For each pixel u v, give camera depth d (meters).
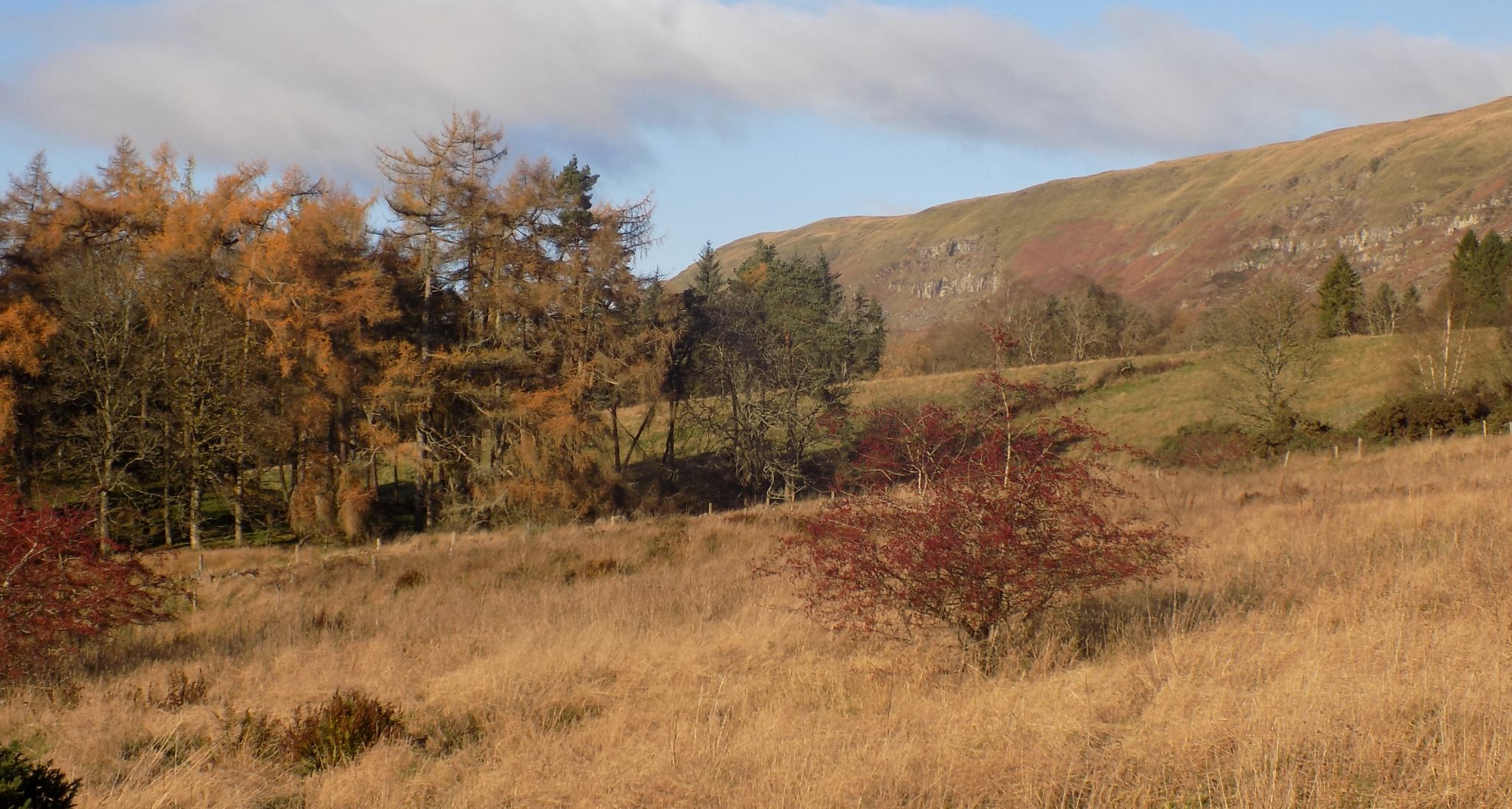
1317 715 6.41
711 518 29.22
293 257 39.00
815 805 6.14
